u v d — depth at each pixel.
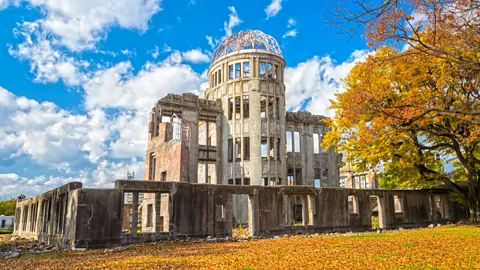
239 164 39.44
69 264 12.87
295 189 24.75
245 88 40.53
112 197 18.91
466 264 11.35
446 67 17.59
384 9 10.16
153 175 35.72
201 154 39.25
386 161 27.94
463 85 17.33
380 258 12.76
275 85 41.28
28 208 32.72
